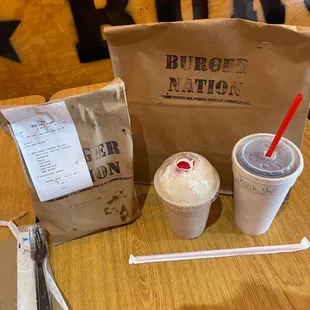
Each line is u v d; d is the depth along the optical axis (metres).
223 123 0.69
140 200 0.82
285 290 0.63
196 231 0.71
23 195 0.81
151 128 0.73
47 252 0.70
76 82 1.42
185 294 0.63
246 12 1.38
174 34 0.60
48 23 1.26
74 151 0.61
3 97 1.40
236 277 0.65
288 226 0.74
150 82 0.66
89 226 0.72
